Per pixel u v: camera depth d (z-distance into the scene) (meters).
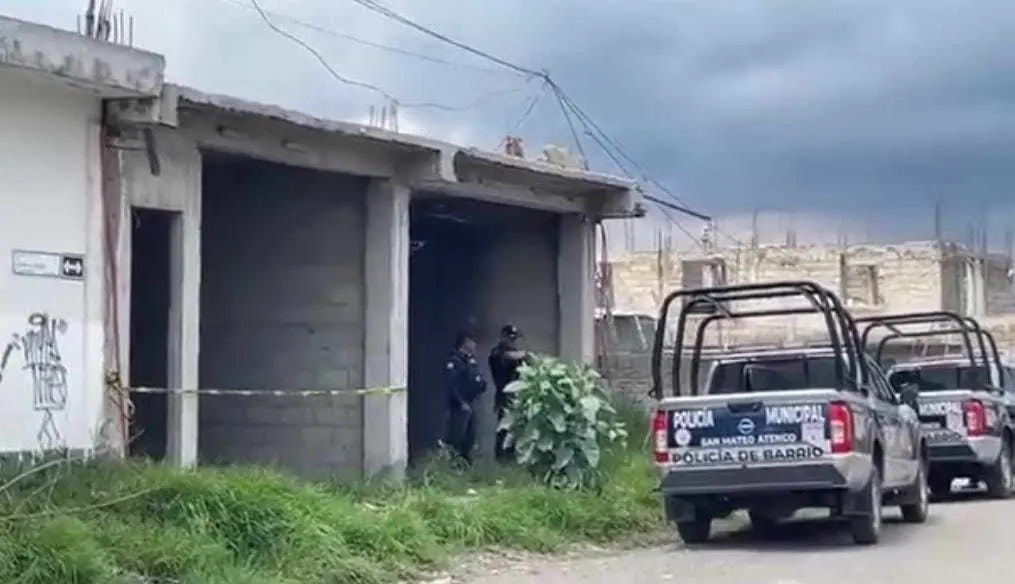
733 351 17.38
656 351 15.62
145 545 10.66
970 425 20.73
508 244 22.20
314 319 18.05
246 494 11.79
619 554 14.09
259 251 18.38
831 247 44.50
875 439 14.93
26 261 12.73
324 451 17.83
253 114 14.65
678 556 13.88
